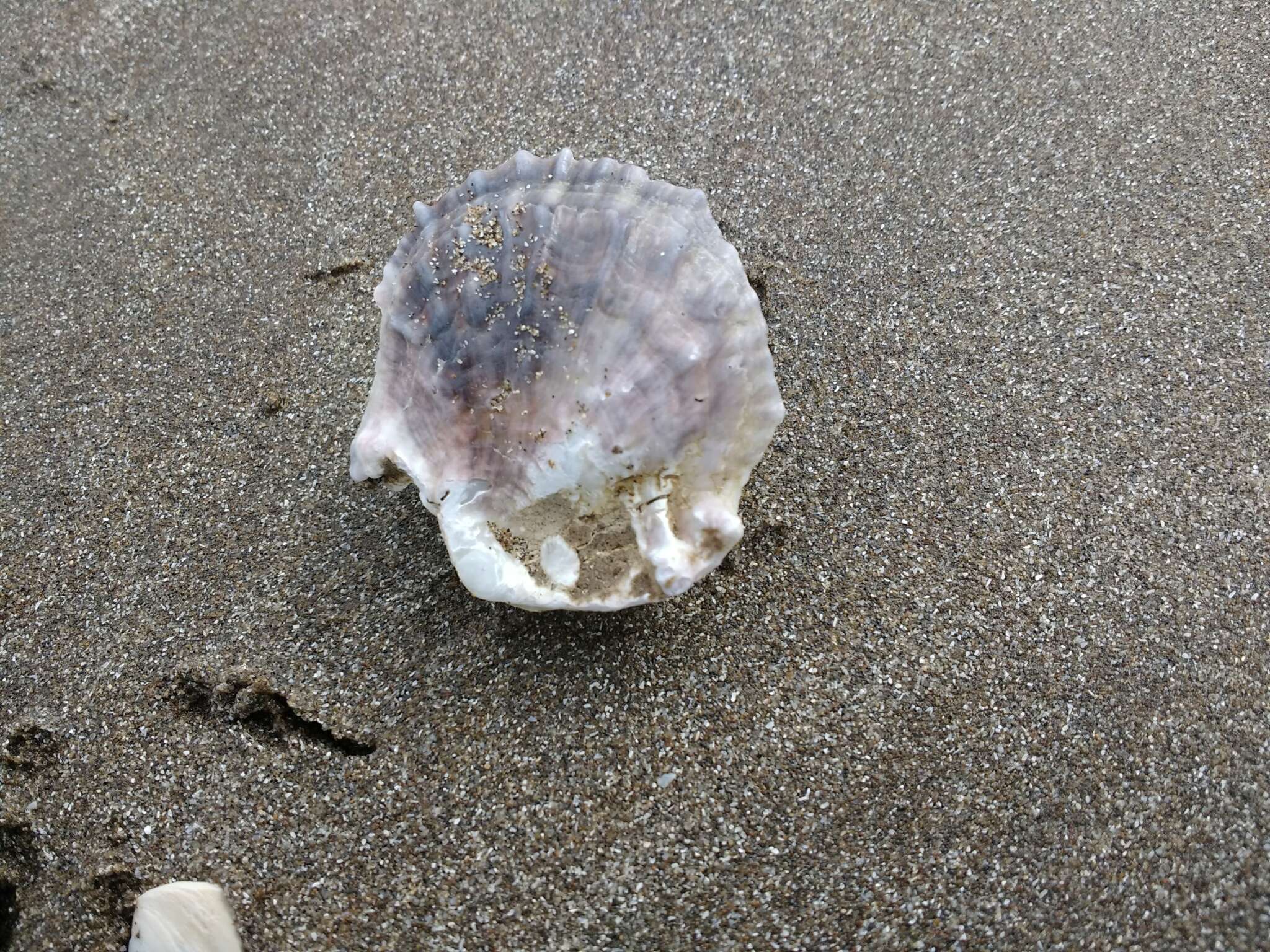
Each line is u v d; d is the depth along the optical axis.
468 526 0.19
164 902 0.18
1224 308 0.23
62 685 0.21
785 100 0.28
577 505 0.19
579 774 0.19
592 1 0.31
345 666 0.21
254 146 0.29
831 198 0.26
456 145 0.28
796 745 0.19
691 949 0.18
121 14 0.32
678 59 0.29
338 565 0.22
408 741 0.20
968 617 0.20
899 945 0.18
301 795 0.20
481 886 0.19
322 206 0.28
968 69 0.28
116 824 0.20
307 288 0.26
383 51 0.30
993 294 0.24
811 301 0.24
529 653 0.20
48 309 0.26
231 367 0.25
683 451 0.18
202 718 0.20
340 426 0.24
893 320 0.24
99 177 0.29
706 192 0.26
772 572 0.21
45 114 0.31
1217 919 0.18
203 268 0.27
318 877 0.19
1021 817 0.19
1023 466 0.22
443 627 0.21
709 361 0.18
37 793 0.20
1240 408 0.22
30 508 0.23
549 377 0.19
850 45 0.29
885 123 0.27
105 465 0.24
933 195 0.26
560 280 0.19
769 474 0.22
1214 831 0.18
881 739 0.19
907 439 0.22
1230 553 0.21
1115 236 0.25
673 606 0.21
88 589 0.22
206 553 0.22
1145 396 0.22
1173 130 0.26
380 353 0.20
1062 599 0.20
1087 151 0.26
